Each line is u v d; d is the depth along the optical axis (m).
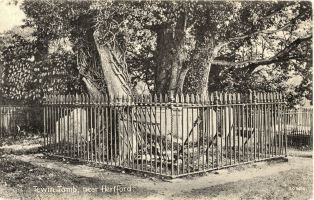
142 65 22.17
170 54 18.22
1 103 23.08
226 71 22.56
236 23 19.19
